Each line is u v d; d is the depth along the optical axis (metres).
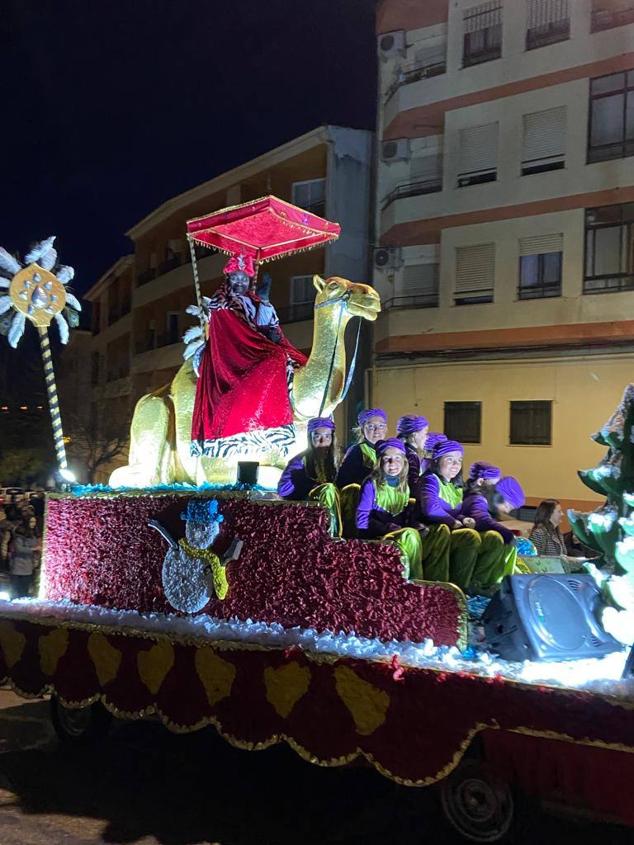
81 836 4.69
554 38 19.11
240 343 6.11
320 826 4.79
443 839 4.49
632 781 3.51
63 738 6.29
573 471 18.34
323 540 4.70
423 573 4.65
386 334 21.16
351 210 23.48
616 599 4.19
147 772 5.71
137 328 32.28
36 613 5.87
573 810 4.79
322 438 5.33
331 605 4.63
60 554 6.20
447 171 20.55
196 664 4.93
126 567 5.73
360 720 4.21
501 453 19.34
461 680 3.88
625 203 18.05
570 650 4.13
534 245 19.20
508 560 4.69
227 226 6.69
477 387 19.78
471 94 20.16
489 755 3.95
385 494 4.95
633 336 17.75
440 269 20.52
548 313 18.75
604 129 18.41
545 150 19.19
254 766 5.79
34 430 31.47
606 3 18.42
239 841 4.61
